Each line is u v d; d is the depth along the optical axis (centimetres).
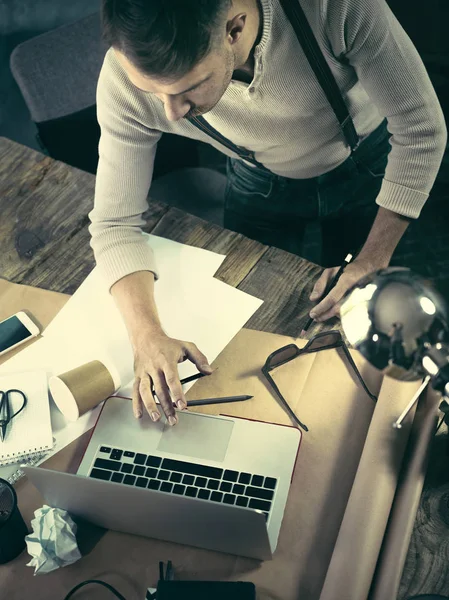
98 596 109
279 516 113
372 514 108
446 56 260
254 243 148
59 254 151
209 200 201
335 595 102
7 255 152
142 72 96
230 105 132
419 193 140
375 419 117
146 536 114
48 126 207
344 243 190
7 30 323
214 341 135
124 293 138
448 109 253
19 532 111
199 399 127
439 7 259
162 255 147
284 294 141
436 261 239
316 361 129
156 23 89
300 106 133
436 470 117
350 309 86
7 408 128
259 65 122
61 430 126
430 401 117
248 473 116
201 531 106
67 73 206
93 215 146
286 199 171
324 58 123
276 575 109
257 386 128
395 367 84
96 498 104
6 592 110
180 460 118
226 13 95
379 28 121
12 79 310
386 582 104
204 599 101
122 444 120
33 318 142
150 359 128
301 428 122
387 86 129
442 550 111
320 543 111
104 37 95
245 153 152
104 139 138
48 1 328
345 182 164
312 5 116
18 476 121
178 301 141
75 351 137
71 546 111
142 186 144
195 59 95
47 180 162
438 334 82
